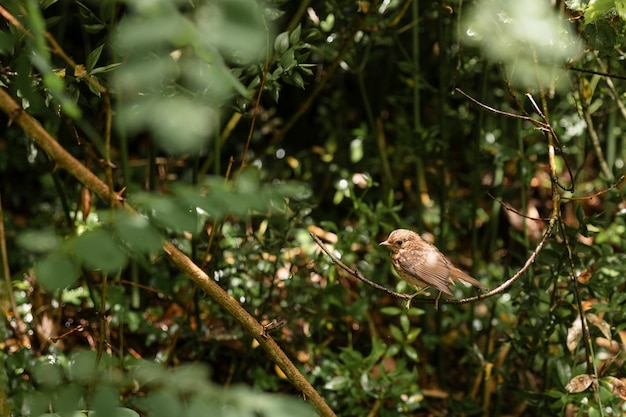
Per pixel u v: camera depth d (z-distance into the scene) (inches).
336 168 441.7
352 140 458.6
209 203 141.9
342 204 450.0
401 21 418.9
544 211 431.5
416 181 389.7
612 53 271.7
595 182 414.6
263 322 349.4
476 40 294.8
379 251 374.9
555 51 264.4
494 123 417.7
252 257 364.5
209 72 137.3
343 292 348.2
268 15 277.4
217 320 362.9
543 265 310.2
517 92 340.5
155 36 120.1
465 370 394.9
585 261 312.8
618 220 371.6
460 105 436.8
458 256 415.2
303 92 463.8
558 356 315.9
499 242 437.4
